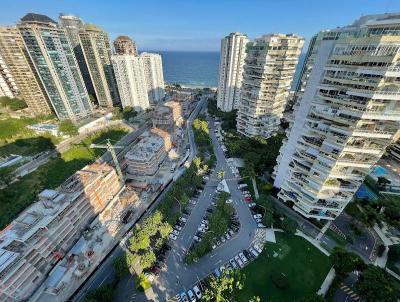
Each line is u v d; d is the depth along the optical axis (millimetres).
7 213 98938
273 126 145500
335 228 88125
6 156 142750
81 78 188500
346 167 71062
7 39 161000
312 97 72125
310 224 90000
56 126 173500
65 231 82125
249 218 95875
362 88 59219
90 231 91812
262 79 126312
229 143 149000
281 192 98000
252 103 138375
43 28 150875
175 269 76750
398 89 54562
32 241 71625
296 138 82312
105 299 64500
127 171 123625
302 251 80438
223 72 191250
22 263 67188
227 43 176625
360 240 83812
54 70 165250
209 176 123312
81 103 193375
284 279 70312
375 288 60438
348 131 63906
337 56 62094
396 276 71688
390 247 78500
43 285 72750
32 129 170500
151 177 121688
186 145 160375
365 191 107125
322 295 66125
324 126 70250
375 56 54719
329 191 78375
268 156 119438
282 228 87438
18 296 66438
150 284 72312
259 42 121938
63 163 137750
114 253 84562
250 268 75375
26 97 188250
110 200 104438
